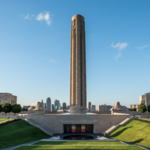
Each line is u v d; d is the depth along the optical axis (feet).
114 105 296.10
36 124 219.00
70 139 182.60
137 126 196.13
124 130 197.57
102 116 232.12
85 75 309.42
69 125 232.94
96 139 179.73
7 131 177.68
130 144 153.17
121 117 232.32
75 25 314.55
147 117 248.93
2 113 352.28
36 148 138.41
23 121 222.69
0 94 392.27
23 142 163.43
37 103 299.58
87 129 231.91
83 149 135.23
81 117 231.09
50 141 169.58
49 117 232.53
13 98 424.87
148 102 388.16
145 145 148.25
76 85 293.23
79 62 298.97
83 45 312.09
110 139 179.22
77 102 288.30
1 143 148.05
